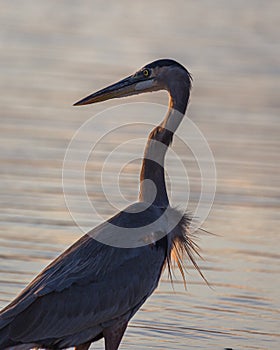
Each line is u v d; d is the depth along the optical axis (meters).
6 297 11.50
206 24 32.38
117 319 9.95
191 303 11.77
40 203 15.01
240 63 26.48
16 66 24.83
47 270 9.77
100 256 9.85
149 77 10.80
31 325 9.32
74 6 35.16
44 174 16.39
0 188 15.58
